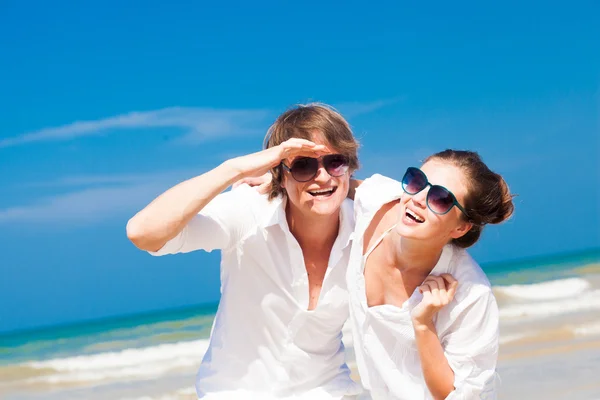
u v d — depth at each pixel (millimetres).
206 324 20266
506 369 9750
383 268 3699
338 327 4133
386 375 3777
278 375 4066
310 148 3697
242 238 3959
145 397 11273
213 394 4004
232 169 3605
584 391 8312
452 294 3449
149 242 3480
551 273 25094
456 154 3506
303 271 3951
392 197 3703
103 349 16906
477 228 3562
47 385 13586
